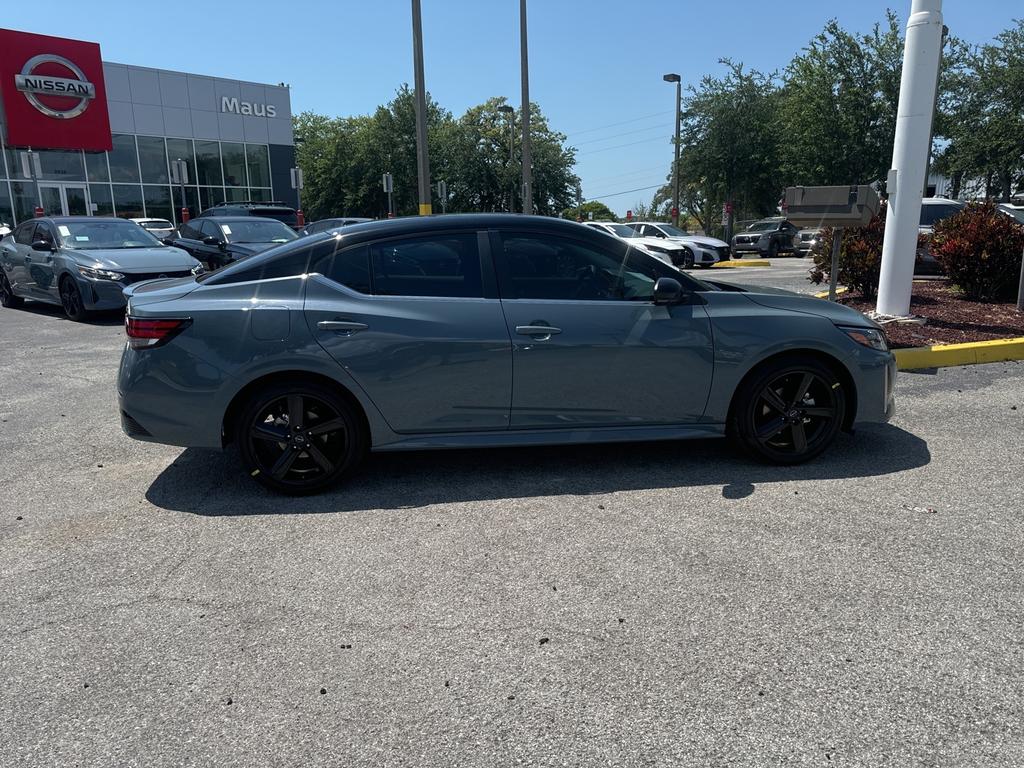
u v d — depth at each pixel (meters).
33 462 5.02
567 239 4.49
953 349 7.36
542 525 3.90
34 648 2.88
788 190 6.91
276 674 2.70
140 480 4.67
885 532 3.74
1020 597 3.11
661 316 4.43
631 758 2.26
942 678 2.60
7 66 26.11
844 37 29.70
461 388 4.30
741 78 35.25
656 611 3.06
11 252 12.85
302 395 4.24
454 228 4.43
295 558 3.59
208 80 32.38
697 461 4.82
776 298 4.69
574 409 4.43
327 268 4.32
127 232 12.45
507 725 2.41
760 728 2.38
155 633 2.97
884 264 8.58
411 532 3.85
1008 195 29.22
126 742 2.36
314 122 70.44
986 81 28.20
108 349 9.13
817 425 4.73
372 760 2.27
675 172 31.16
